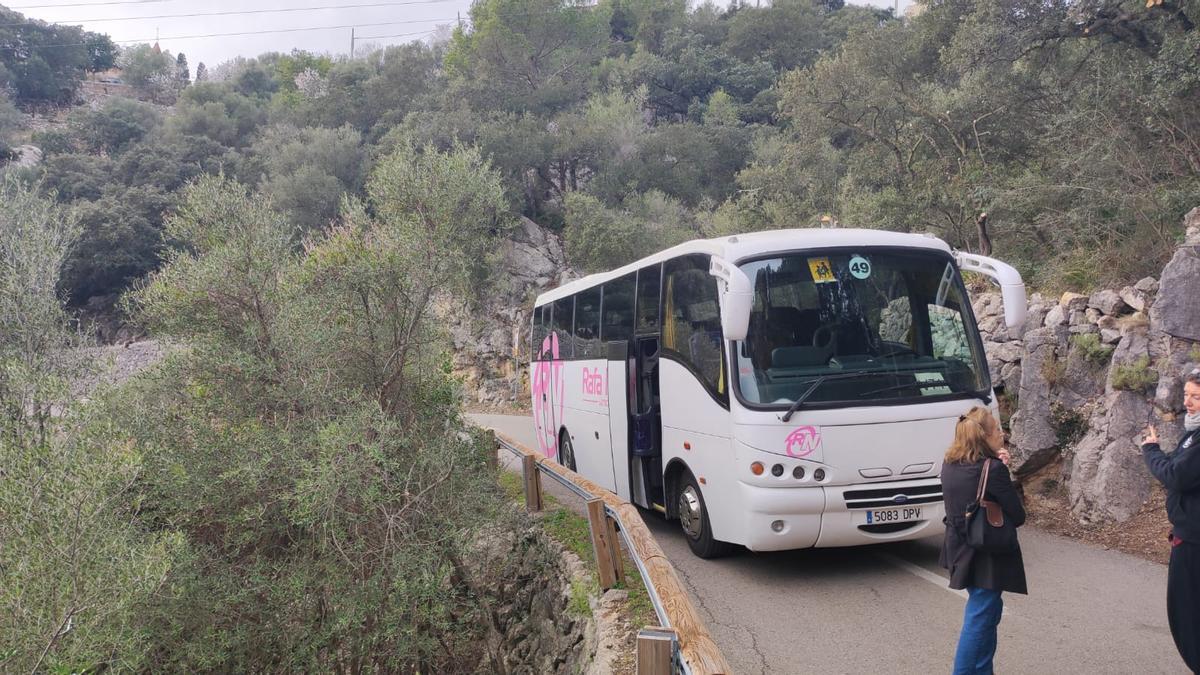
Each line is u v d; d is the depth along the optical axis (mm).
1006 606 6902
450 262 10641
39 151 80000
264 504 9367
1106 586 7230
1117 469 8828
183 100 74375
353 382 10297
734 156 46188
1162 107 13773
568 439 13969
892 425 7387
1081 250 12508
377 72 67125
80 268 44562
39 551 7211
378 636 8930
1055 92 17719
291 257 10836
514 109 49562
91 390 9398
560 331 14594
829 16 79125
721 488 8039
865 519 7316
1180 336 8773
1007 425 10570
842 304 7824
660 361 9688
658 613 4766
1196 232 9617
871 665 5848
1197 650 4738
